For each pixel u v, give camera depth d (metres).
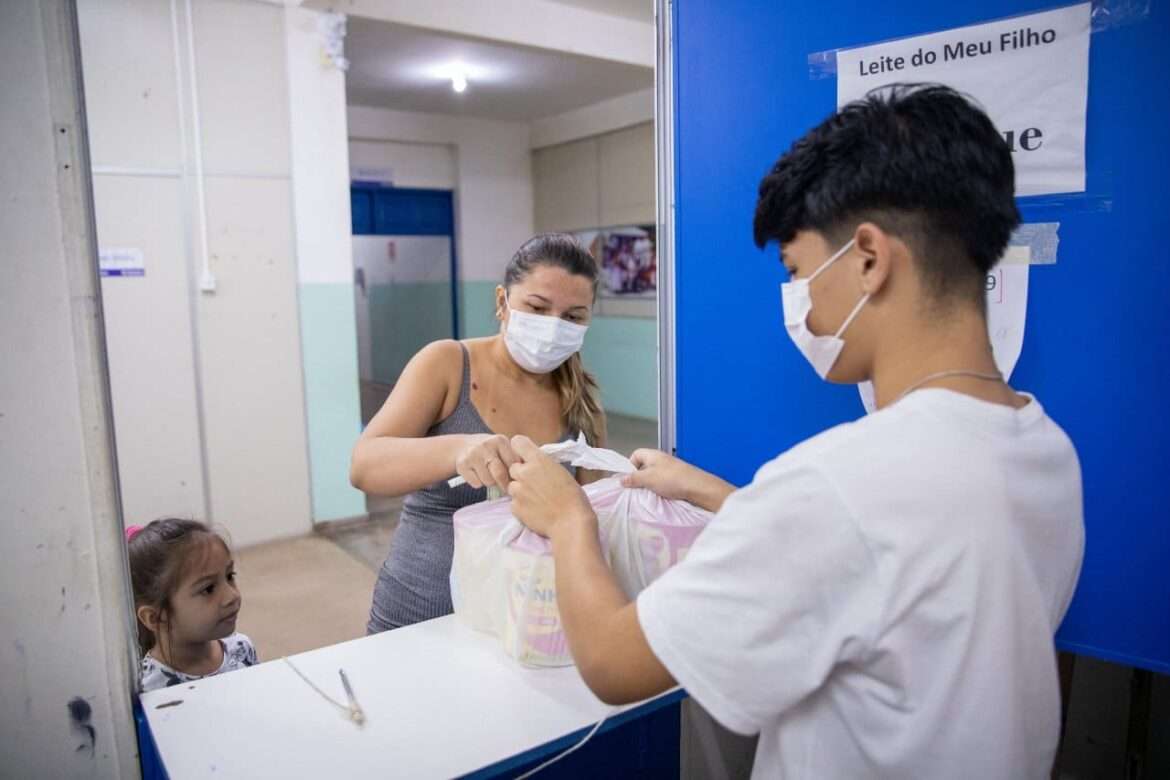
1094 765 1.50
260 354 4.08
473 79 6.16
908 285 0.64
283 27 3.94
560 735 0.86
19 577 0.83
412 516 1.41
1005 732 0.58
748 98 1.26
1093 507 1.00
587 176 7.43
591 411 1.52
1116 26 0.93
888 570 0.57
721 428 1.37
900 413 0.61
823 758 0.66
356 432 4.36
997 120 1.02
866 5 1.12
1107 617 1.00
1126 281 0.95
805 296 0.69
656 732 1.59
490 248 7.89
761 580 0.60
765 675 0.61
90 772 0.89
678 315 1.41
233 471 4.07
